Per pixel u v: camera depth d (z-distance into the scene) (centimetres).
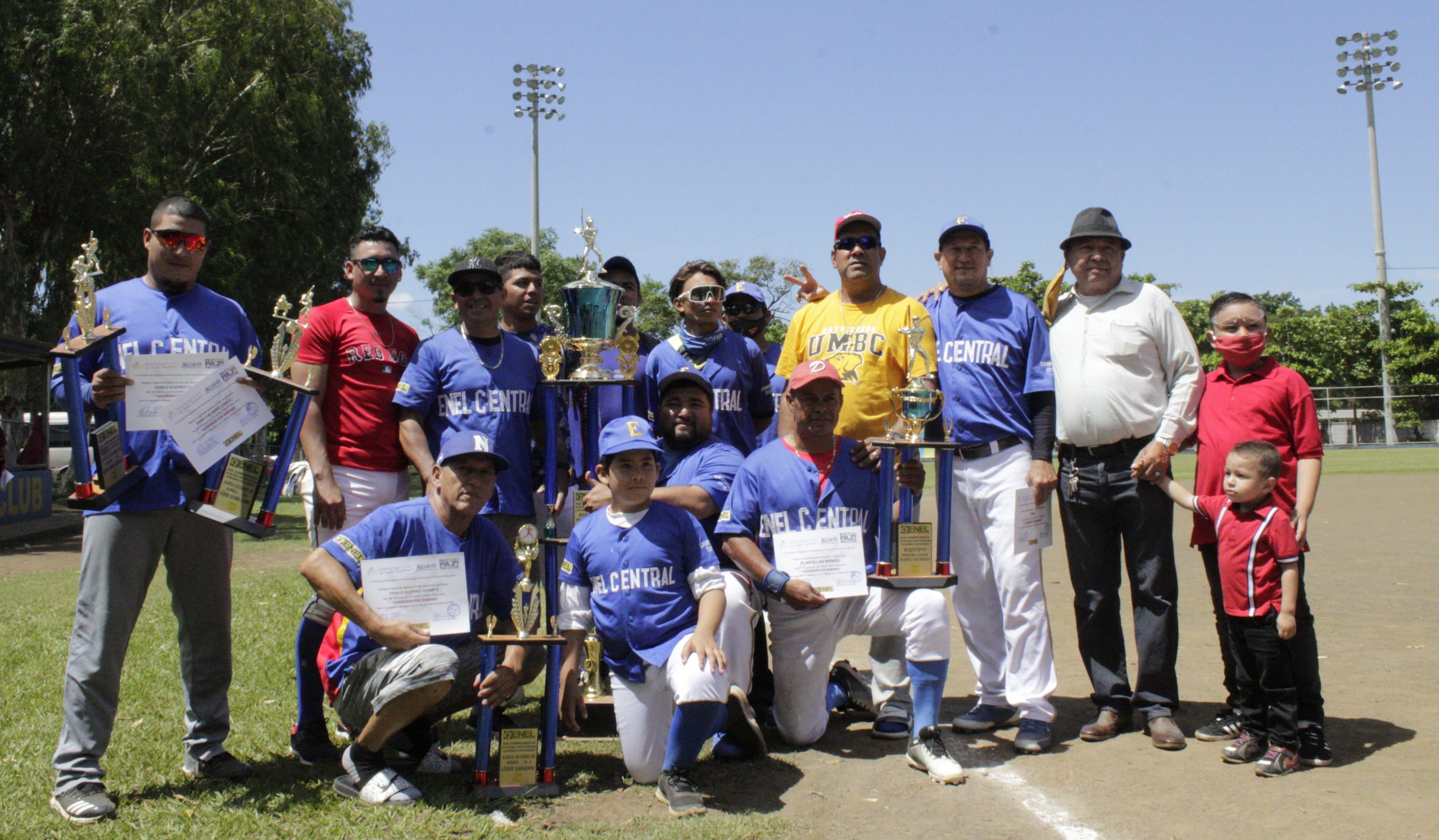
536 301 582
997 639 511
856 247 521
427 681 387
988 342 502
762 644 546
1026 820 378
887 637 498
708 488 496
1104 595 488
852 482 484
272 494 415
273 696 557
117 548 390
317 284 2877
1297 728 420
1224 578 439
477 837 361
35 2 2058
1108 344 479
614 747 482
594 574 439
